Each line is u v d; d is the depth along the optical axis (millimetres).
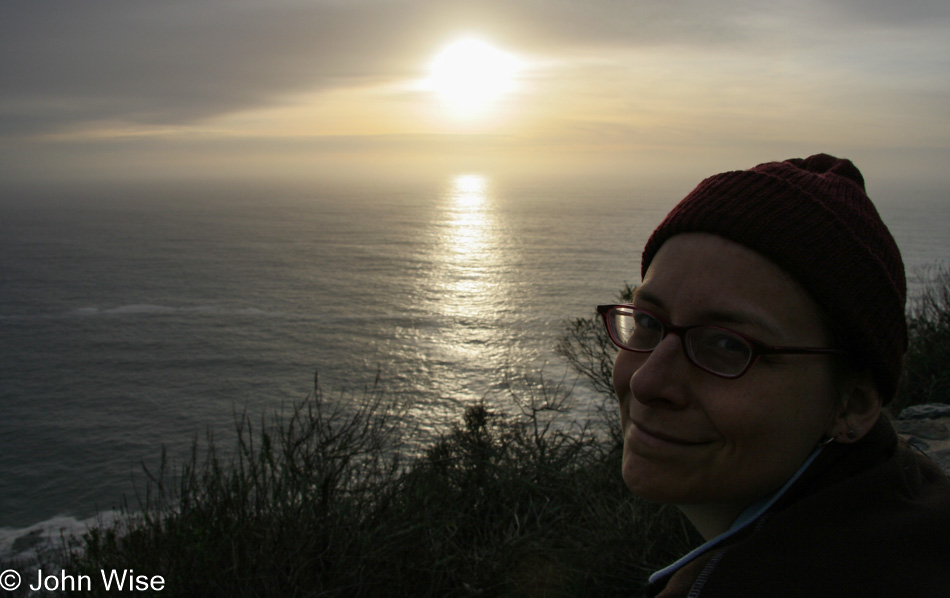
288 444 4184
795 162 1045
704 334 822
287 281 158875
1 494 50906
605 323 975
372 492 4160
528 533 3924
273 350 96438
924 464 1021
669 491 826
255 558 3539
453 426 5387
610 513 3896
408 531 3750
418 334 103125
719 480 806
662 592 847
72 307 132500
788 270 795
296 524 3740
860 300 794
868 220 854
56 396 78562
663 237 923
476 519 4504
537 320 109938
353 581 3541
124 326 115688
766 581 740
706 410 799
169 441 61688
